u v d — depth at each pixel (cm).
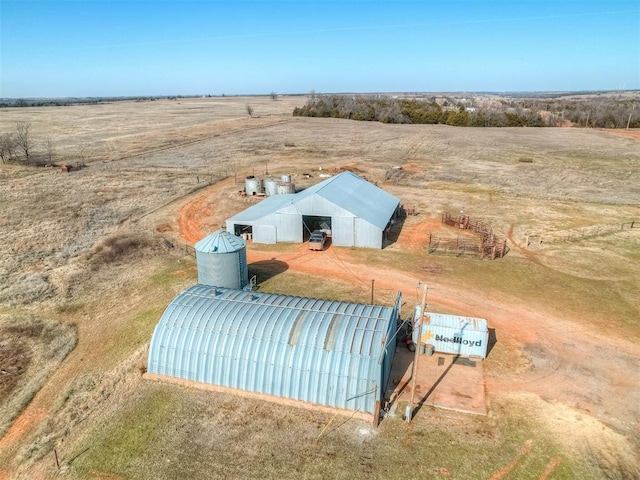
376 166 7106
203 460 1698
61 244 3938
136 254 3728
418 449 1730
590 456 1692
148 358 2209
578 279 3209
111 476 1642
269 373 2006
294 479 1609
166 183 5988
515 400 1991
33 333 2619
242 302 2294
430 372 2188
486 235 4022
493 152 8231
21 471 1675
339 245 3888
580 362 2272
